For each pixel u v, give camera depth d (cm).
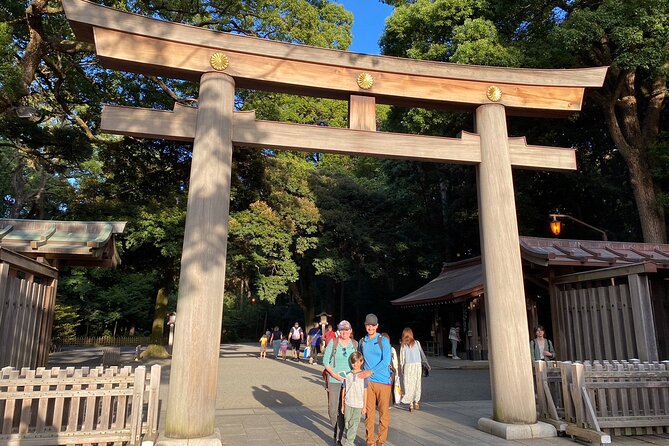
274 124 642
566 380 634
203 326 552
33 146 1488
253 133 630
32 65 1180
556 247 1076
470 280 1892
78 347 3084
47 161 1669
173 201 1806
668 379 633
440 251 2806
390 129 2081
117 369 534
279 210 2203
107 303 3412
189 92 1645
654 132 1694
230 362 1931
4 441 486
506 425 614
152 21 598
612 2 1408
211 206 586
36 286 771
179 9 1322
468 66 714
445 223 2777
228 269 1970
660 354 834
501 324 653
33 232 838
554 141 2023
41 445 492
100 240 825
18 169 2798
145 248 1864
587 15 1392
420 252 2739
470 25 1574
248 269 2188
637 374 626
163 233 1675
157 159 1745
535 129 1938
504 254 673
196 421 527
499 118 718
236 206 2033
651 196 1645
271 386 1188
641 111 1947
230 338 4038
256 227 1972
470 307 1927
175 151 1719
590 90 1702
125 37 591
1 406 507
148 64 600
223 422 719
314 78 661
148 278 3447
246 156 1828
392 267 2780
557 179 2112
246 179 1955
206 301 559
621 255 1019
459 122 1769
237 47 629
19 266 686
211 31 621
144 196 1852
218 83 619
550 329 1988
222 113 614
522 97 734
